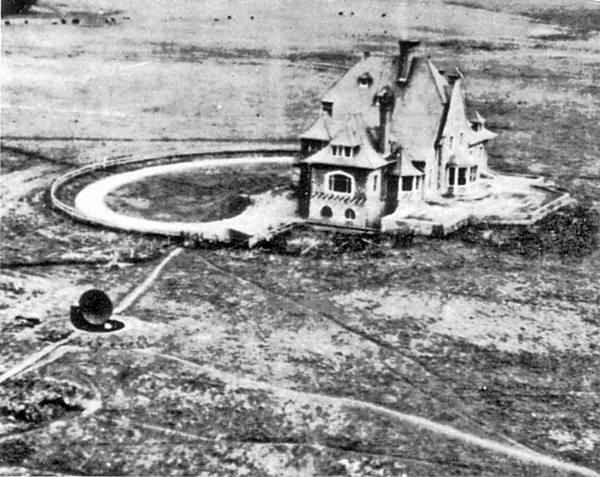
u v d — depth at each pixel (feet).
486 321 238.07
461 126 328.08
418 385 206.18
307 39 620.49
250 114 483.10
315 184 304.09
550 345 226.17
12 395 196.85
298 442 183.21
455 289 257.14
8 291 254.68
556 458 179.11
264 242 294.25
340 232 298.97
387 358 218.38
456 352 221.87
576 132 433.48
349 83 321.11
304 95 511.40
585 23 634.02
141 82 528.63
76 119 464.65
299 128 457.27
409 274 267.39
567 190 344.49
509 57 568.41
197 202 341.82
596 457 179.73
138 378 205.26
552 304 248.32
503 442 184.65
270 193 347.97
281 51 579.48
